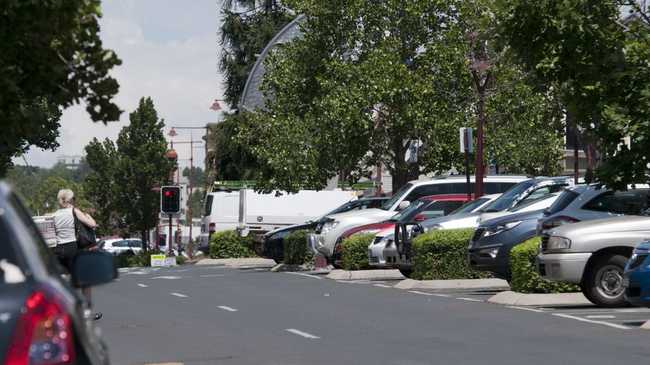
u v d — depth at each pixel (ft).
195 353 62.23
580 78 91.40
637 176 90.17
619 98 91.25
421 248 113.39
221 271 165.07
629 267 70.38
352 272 133.80
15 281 23.31
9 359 22.18
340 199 243.40
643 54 89.86
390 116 180.24
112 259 29.73
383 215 145.69
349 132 179.32
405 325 74.90
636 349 60.64
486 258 98.89
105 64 42.68
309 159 184.24
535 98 177.78
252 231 237.04
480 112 142.92
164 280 136.67
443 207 130.93
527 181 111.24
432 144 182.80
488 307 87.15
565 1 89.66
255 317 82.94
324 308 88.94
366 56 184.24
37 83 43.42
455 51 177.27
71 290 26.22
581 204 92.22
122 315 86.33
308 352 61.67
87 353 24.40
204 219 266.57
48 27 41.27
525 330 70.49
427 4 179.42
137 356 61.31
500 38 93.61
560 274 82.89
